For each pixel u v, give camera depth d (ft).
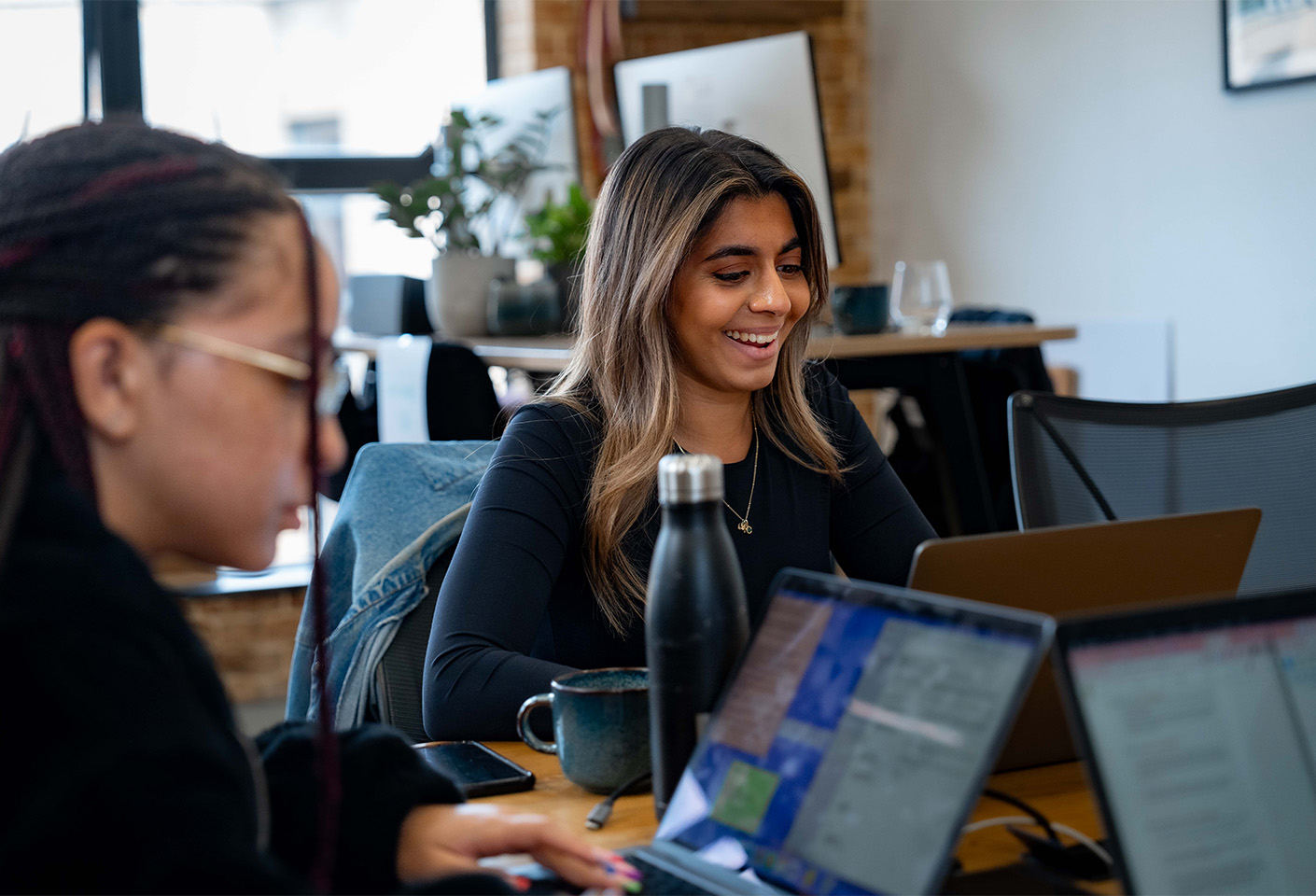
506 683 3.94
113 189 2.17
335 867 2.70
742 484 5.02
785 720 2.66
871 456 5.44
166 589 2.17
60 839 1.84
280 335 2.28
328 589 4.96
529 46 14.51
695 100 11.00
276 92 14.35
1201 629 2.38
